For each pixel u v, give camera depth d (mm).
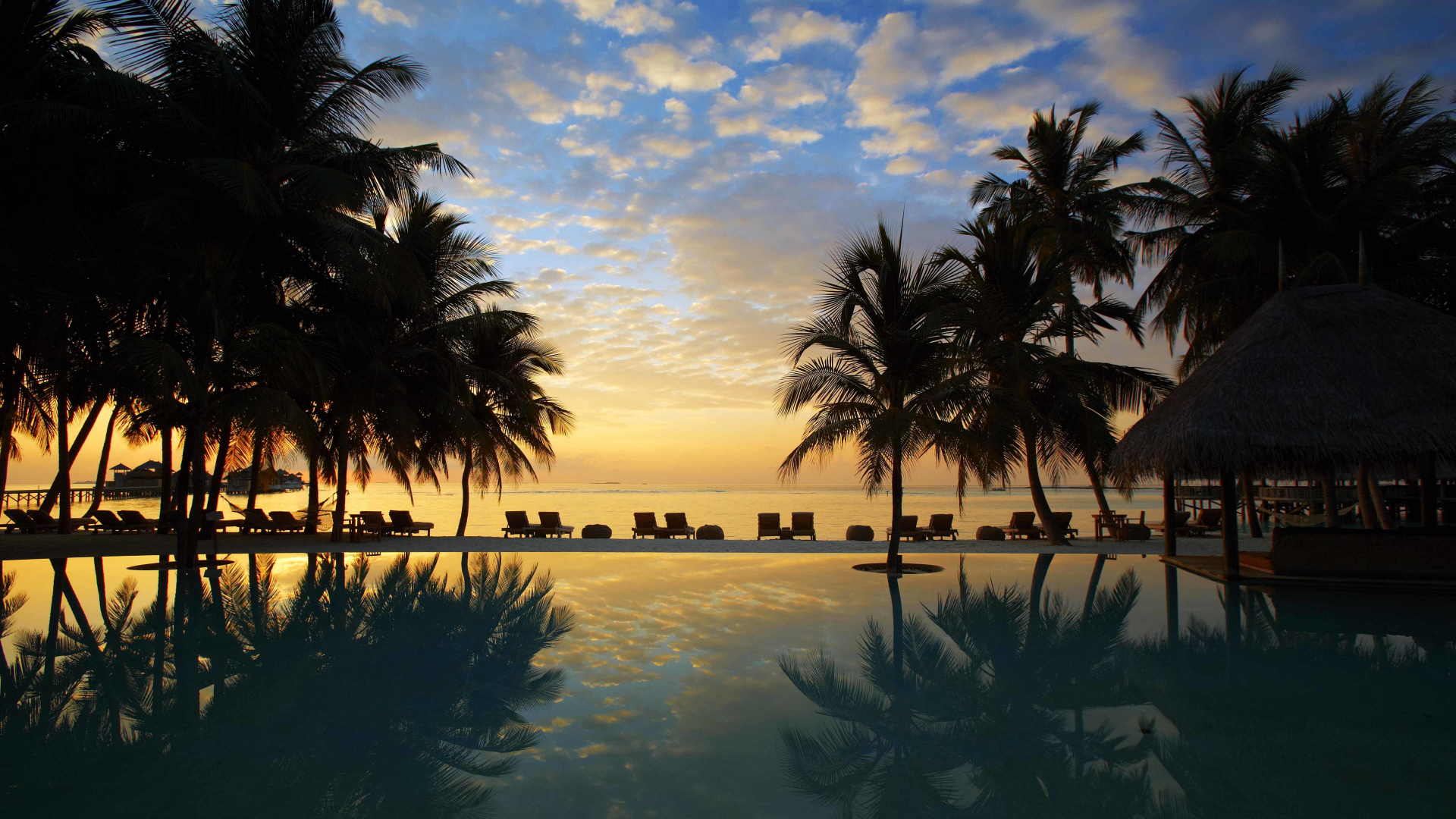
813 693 4715
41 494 30688
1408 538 9172
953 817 2957
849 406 11148
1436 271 13594
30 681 5023
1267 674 5176
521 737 3924
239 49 12094
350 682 4988
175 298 11625
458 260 16953
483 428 16812
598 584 9547
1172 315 16062
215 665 5441
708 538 17188
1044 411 15148
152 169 12273
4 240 11062
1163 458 9695
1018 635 6457
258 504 47906
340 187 11469
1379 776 3398
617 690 4797
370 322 15812
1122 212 17750
